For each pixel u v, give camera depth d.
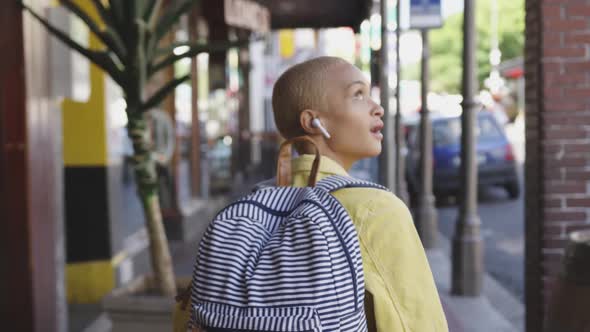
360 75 1.45
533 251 4.33
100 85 5.93
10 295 4.05
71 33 4.38
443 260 7.78
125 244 6.98
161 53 3.52
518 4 48.91
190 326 1.22
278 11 9.72
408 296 1.25
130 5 3.36
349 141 1.43
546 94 4.11
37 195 4.15
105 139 5.94
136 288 3.58
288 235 1.18
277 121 1.50
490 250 8.47
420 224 8.44
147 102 3.44
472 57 6.02
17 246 4.03
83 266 5.97
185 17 9.96
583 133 4.12
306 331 1.12
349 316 1.16
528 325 4.46
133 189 12.73
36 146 4.14
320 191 1.29
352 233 1.20
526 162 4.44
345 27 9.72
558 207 4.16
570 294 2.96
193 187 10.65
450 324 5.09
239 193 14.97
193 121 10.62
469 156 6.06
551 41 4.08
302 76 1.44
